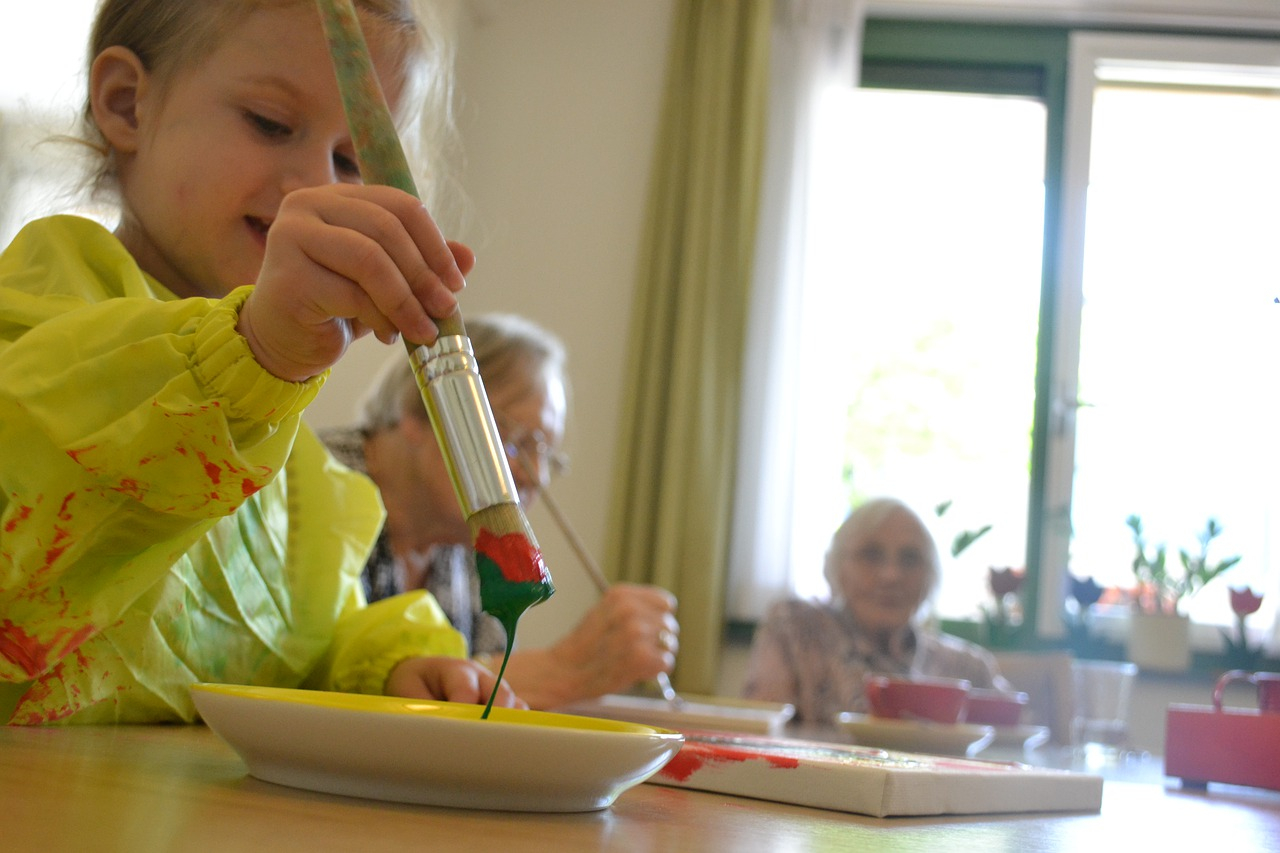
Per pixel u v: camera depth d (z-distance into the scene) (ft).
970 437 11.09
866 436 11.18
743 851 1.29
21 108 5.16
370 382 8.43
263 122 2.68
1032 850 1.56
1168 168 11.16
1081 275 11.03
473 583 6.22
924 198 11.41
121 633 2.46
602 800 1.50
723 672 10.50
